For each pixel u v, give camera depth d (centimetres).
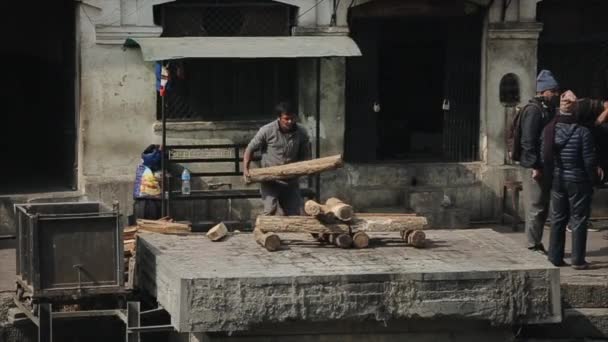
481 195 1667
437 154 1691
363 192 1641
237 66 1612
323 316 1095
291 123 1352
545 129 1341
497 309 1123
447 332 1151
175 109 1598
